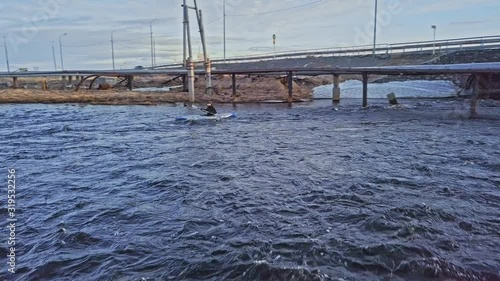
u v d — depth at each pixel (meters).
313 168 12.54
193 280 5.83
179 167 13.02
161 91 51.28
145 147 16.95
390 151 15.23
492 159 13.35
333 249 6.63
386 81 60.88
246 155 14.94
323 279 5.71
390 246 6.66
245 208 8.76
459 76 47.44
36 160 14.38
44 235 7.56
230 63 74.50
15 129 22.95
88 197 9.86
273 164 13.26
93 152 15.90
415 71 30.00
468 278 5.73
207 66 44.16
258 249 6.66
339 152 15.24
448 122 24.52
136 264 6.34
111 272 6.11
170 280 5.85
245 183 10.86
